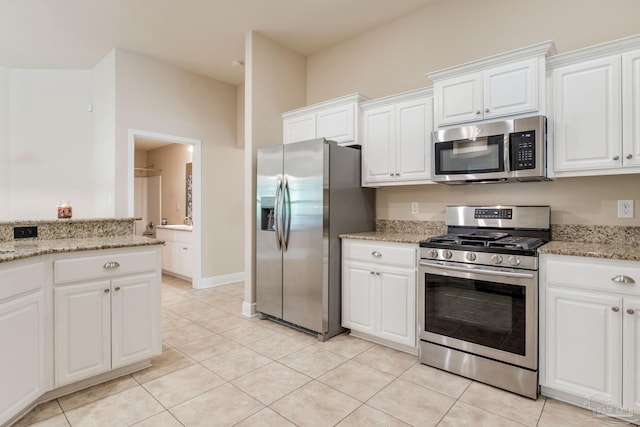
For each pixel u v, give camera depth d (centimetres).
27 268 181
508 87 228
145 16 326
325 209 288
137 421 180
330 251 293
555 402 196
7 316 170
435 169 257
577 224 235
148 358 237
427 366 242
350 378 225
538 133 213
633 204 216
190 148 582
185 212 594
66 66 435
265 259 334
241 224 512
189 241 500
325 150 288
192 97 454
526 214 249
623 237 219
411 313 255
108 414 186
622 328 175
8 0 298
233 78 477
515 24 264
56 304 197
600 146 201
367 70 356
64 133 440
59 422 179
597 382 182
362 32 357
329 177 292
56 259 198
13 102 428
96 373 212
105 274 216
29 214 427
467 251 224
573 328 189
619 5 224
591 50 201
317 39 371
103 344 215
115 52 386
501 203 267
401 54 330
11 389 172
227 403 196
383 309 271
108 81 400
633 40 189
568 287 191
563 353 193
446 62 300
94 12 318
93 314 211
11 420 175
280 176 320
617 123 196
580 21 237
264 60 364
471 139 239
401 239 259
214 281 480
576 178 236
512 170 223
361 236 284
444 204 297
